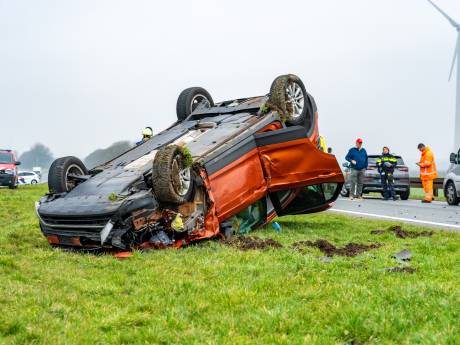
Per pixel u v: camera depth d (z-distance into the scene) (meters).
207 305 4.41
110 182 7.95
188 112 11.12
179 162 7.60
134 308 4.39
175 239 7.85
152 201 7.35
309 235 8.75
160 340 3.70
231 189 8.52
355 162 18.33
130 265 6.20
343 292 4.54
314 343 3.51
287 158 9.31
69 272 5.73
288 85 9.90
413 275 5.26
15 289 4.77
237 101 10.98
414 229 8.94
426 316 3.89
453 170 15.94
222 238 8.36
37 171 58.25
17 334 3.74
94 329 3.90
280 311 4.09
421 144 17.86
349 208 14.95
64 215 7.34
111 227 7.00
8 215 12.52
